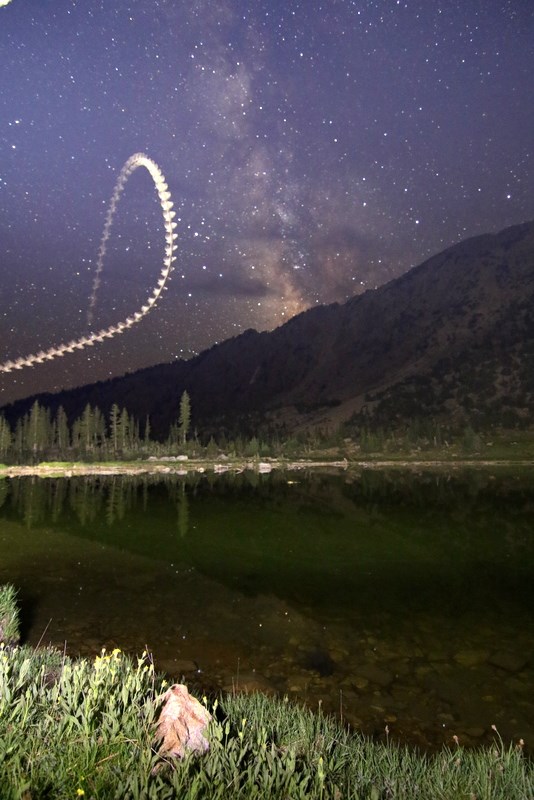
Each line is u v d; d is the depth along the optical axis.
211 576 17.48
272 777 3.68
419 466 125.25
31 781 3.06
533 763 5.80
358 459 144.38
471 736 7.40
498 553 22.08
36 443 139.00
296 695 8.62
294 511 37.53
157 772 3.58
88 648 10.56
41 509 37.44
